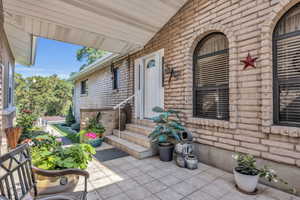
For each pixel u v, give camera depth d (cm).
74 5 294
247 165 226
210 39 331
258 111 246
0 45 320
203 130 324
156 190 228
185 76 355
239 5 270
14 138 384
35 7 285
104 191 226
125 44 461
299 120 224
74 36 399
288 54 233
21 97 1648
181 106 366
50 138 340
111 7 318
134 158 353
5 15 297
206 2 318
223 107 307
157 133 337
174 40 383
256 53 249
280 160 224
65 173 169
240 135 268
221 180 255
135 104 518
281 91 238
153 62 471
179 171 287
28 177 156
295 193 213
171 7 356
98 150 410
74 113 1246
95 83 841
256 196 213
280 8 226
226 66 303
